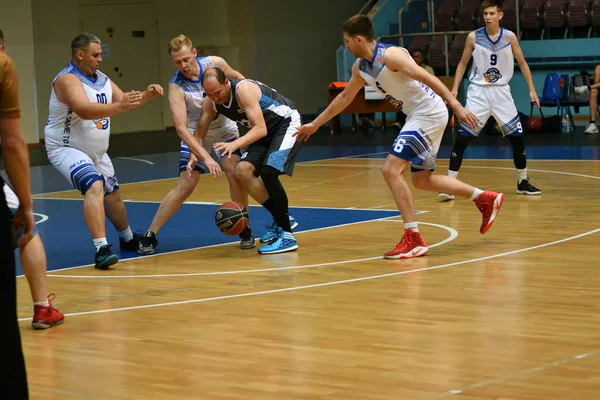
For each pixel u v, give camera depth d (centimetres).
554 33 2380
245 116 881
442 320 614
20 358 345
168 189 1493
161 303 703
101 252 850
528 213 1062
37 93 2600
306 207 1202
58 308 700
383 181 1441
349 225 1043
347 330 598
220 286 755
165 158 2042
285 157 885
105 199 937
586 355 522
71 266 878
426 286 718
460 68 1248
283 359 539
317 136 2411
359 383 489
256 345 572
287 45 2833
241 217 907
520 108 2377
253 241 938
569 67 2300
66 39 2652
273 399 469
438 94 791
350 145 2123
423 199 1220
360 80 839
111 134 2775
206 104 900
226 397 475
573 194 1199
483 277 742
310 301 686
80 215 1237
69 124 866
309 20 2875
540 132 2156
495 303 655
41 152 2338
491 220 880
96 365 545
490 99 1208
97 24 2725
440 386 477
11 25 2456
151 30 2816
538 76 2347
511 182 1347
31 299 741
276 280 769
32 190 1566
